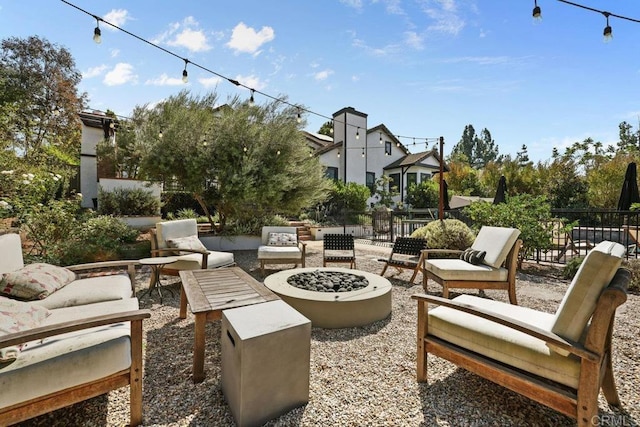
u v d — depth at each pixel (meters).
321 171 9.89
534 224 5.98
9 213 4.92
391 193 17.52
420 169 19.70
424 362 2.26
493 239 4.31
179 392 2.13
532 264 6.48
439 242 6.19
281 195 8.55
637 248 6.45
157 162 7.81
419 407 1.98
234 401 1.84
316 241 10.87
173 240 4.84
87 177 11.59
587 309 1.59
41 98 15.16
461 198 14.59
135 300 2.64
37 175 5.46
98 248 5.88
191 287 2.96
